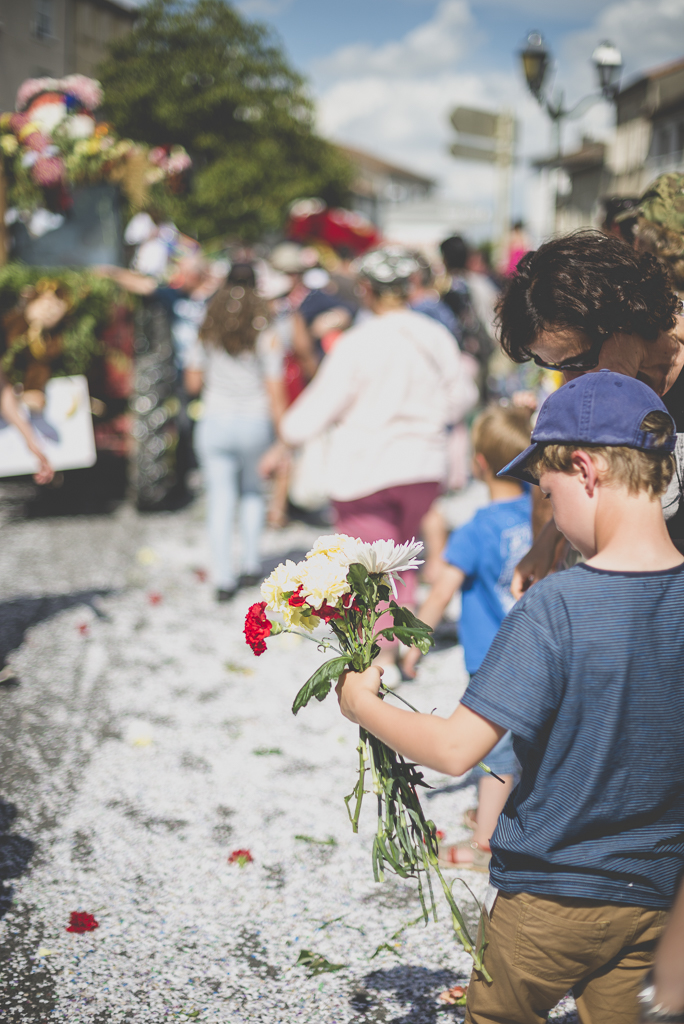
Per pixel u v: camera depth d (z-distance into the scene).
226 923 2.39
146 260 6.71
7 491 7.54
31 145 6.15
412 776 1.63
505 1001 1.46
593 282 1.56
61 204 6.43
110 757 3.28
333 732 3.52
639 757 1.31
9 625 4.55
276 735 3.49
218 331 4.68
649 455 1.36
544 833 1.35
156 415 6.49
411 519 3.75
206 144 38.12
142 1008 2.07
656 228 1.94
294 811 2.95
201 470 8.62
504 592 2.62
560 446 1.39
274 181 38.81
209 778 3.15
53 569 5.49
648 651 1.31
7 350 5.77
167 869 2.62
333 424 3.76
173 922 2.39
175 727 3.53
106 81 34.47
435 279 7.05
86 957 2.24
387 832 1.59
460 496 7.50
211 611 4.87
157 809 2.95
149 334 6.43
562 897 1.35
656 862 1.34
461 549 2.64
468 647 2.69
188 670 4.10
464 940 1.52
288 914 2.44
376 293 3.73
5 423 5.88
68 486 6.84
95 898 2.48
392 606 1.61
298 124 40.62
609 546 1.36
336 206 41.97
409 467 3.63
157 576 5.42
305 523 6.77
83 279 5.93
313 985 2.16
